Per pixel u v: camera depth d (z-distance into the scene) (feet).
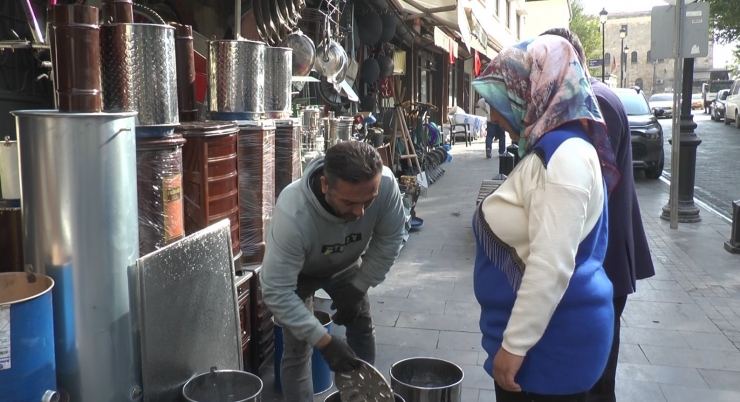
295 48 19.10
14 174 8.91
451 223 25.96
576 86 6.29
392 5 29.94
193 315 8.91
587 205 6.12
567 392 6.35
